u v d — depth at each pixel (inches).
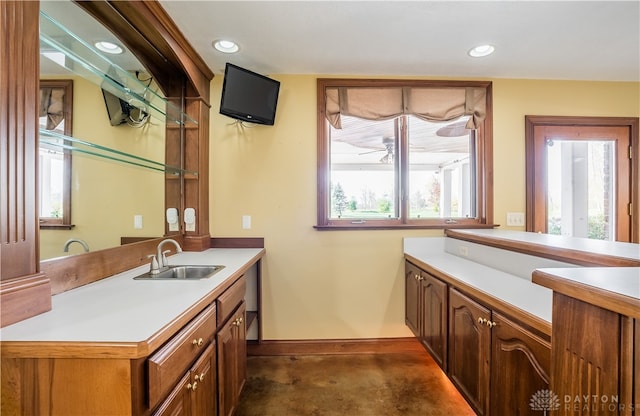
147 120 76.2
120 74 59.6
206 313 48.9
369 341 101.0
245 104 89.0
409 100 100.0
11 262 34.9
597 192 105.3
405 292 101.2
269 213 99.7
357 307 101.0
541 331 41.1
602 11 67.1
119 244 65.2
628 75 101.0
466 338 61.1
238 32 75.4
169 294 47.6
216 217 99.3
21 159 35.8
